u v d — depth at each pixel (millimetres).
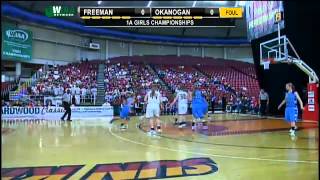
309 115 13742
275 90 17359
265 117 16609
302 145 7137
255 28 17984
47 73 23281
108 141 7910
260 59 16594
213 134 9289
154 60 30500
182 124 11812
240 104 22156
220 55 33344
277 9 15711
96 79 24562
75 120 15422
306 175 4406
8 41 21719
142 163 5262
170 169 4824
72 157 5793
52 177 4375
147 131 10219
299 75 15297
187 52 32812
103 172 4652
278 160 5441
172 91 24656
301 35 14609
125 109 14805
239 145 7160
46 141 7910
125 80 25422
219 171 4676
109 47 29656
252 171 4664
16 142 7730
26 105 18422
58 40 26062
